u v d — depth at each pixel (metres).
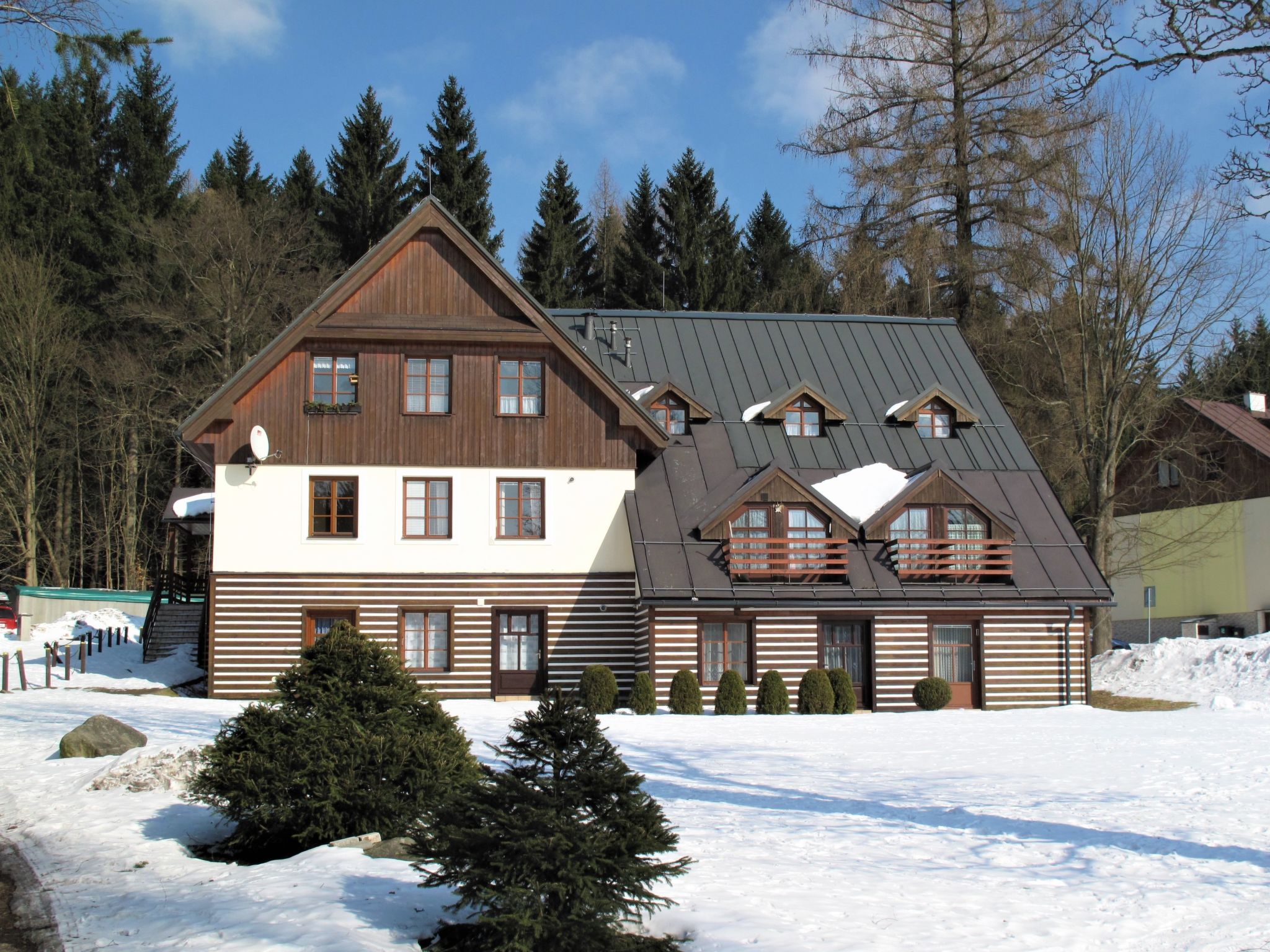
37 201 58.78
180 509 41.22
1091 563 35.78
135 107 63.62
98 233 60.09
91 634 43.84
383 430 34.66
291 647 33.69
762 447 37.53
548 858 9.23
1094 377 43.81
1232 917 10.70
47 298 54.16
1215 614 49.81
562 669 34.50
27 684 33.44
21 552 54.84
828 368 40.75
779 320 42.28
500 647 34.62
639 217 67.88
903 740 23.75
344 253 63.62
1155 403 43.31
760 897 11.21
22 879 12.69
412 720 14.12
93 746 20.11
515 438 35.12
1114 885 11.79
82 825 15.02
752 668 33.88
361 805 13.38
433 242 35.31
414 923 10.44
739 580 34.09
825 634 34.41
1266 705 31.77
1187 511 51.06
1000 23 46.09
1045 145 45.38
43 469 56.97
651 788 17.78
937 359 41.69
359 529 34.28
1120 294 41.12
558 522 35.03
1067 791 17.12
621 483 35.38
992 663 34.91
